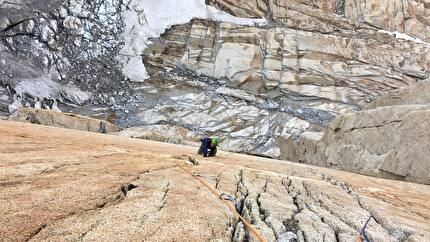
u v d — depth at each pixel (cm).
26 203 382
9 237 288
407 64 7306
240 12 7956
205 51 7088
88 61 6650
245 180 902
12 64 5872
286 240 430
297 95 6612
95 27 7162
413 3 8450
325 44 7244
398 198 991
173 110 6016
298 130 5853
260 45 7106
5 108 5088
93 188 490
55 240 301
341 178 1418
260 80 6738
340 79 6806
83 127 3934
